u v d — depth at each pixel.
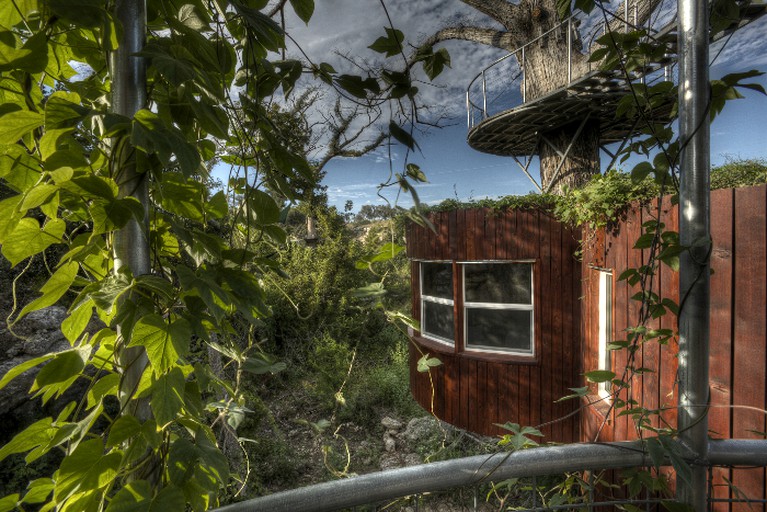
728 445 0.96
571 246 4.26
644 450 0.93
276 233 1.03
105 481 0.65
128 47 0.72
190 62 0.76
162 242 0.88
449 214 5.04
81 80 0.92
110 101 0.74
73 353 0.71
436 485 0.85
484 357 4.75
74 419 0.71
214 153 1.06
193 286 0.68
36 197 0.63
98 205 0.65
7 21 0.71
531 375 4.49
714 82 1.01
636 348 1.16
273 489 5.24
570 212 3.87
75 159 0.67
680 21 1.00
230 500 3.84
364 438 6.76
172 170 0.92
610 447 0.94
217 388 0.95
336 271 11.28
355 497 0.80
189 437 0.81
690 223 0.99
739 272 1.91
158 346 0.64
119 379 0.75
